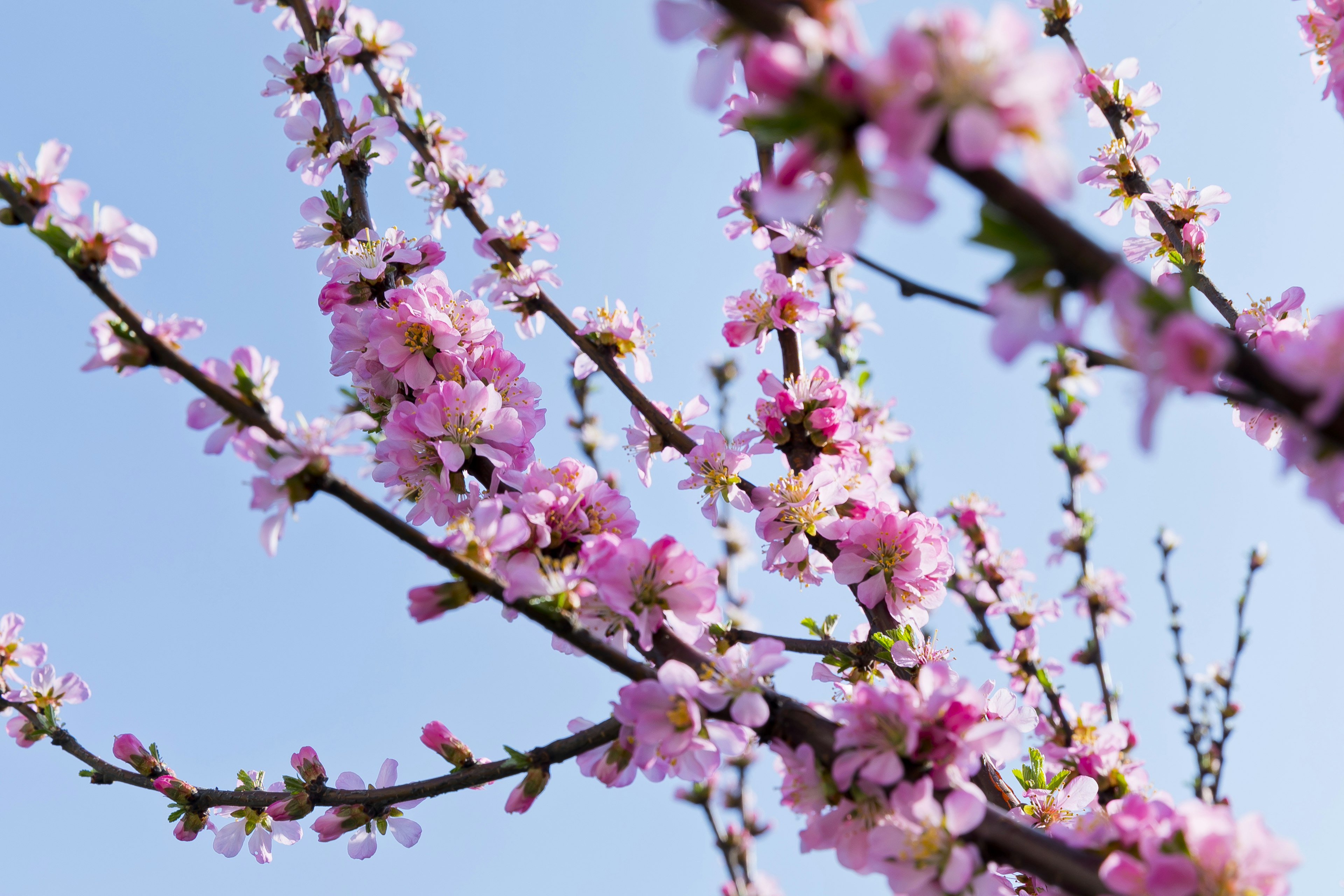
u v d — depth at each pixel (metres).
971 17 1.37
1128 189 4.02
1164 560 6.22
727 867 5.16
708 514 3.72
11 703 3.32
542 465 3.04
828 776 2.28
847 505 3.53
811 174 1.56
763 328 3.93
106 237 2.17
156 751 3.49
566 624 2.36
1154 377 1.47
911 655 3.26
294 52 4.14
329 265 3.99
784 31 1.44
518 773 2.84
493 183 3.98
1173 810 2.12
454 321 3.62
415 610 2.29
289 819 3.15
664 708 2.32
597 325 3.81
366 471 3.85
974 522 5.89
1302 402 1.46
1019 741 2.11
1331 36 3.46
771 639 2.39
